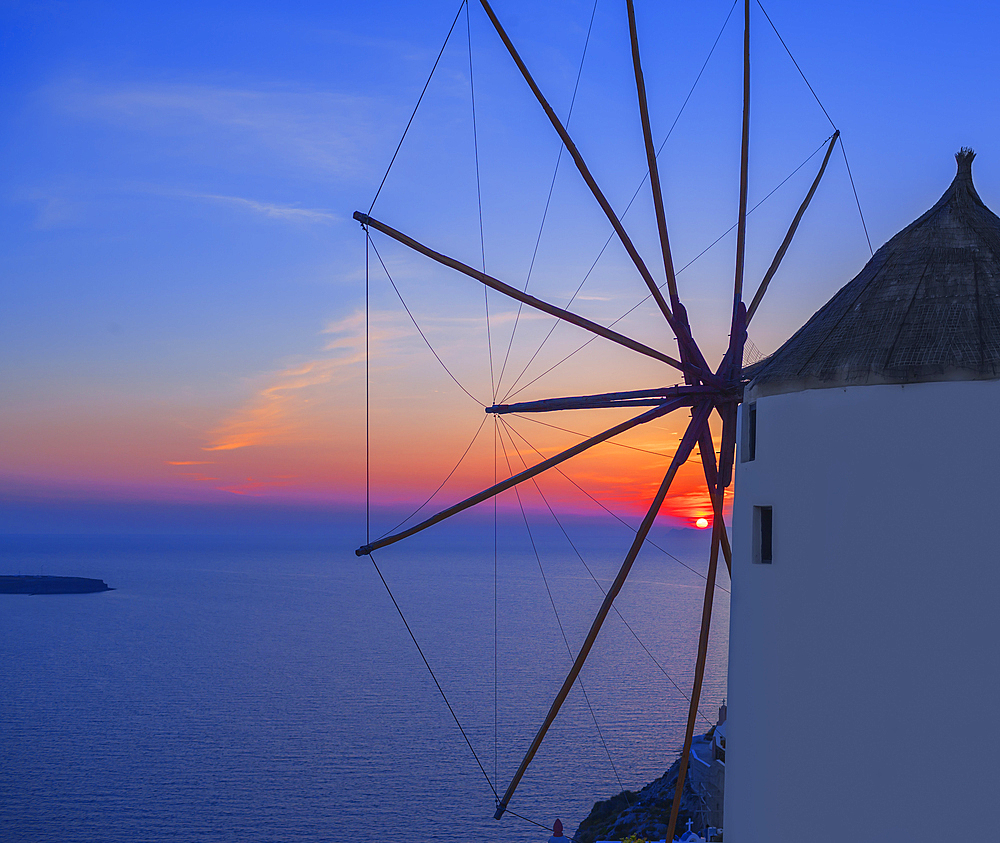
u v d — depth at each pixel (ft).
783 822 37.99
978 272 39.42
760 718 39.81
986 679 34.35
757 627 40.65
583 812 326.24
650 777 362.12
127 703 569.64
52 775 400.47
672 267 53.16
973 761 34.32
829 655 37.35
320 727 494.18
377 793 365.20
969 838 34.19
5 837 317.01
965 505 35.24
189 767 412.98
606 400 54.65
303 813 340.59
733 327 54.90
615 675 615.98
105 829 326.03
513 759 403.95
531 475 53.21
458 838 306.35
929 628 35.40
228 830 323.16
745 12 57.16
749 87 57.41
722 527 53.78
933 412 36.11
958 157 44.32
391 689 606.96
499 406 56.90
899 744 35.53
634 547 53.31
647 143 52.29
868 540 36.91
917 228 42.78
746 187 57.00
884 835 35.50
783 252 59.52
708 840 94.43
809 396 39.22
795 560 38.93
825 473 38.34
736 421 54.24
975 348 36.17
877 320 39.37
